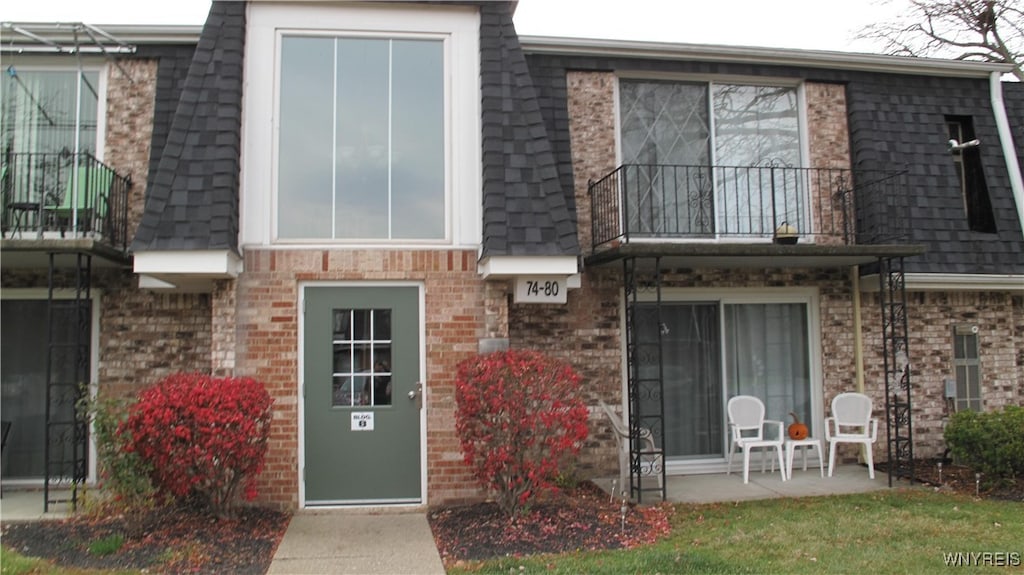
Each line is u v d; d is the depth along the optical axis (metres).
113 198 7.90
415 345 7.59
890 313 8.44
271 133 7.56
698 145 9.37
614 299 8.81
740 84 9.55
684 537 6.27
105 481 6.40
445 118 7.83
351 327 7.55
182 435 6.17
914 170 9.47
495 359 6.75
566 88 8.97
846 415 8.70
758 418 8.62
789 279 9.21
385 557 5.88
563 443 6.61
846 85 9.67
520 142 7.54
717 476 8.69
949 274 9.10
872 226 9.09
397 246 7.58
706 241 9.10
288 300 7.41
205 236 6.84
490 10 7.88
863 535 6.25
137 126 8.34
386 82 7.82
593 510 7.12
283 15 7.67
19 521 6.63
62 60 8.38
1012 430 7.78
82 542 6.03
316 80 7.74
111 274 8.23
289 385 7.34
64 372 8.23
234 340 7.25
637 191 8.78
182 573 5.44
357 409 7.45
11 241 6.91
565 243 7.27
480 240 7.64
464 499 7.41
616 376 8.77
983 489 7.85
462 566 5.63
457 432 6.96
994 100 9.98
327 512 7.21
